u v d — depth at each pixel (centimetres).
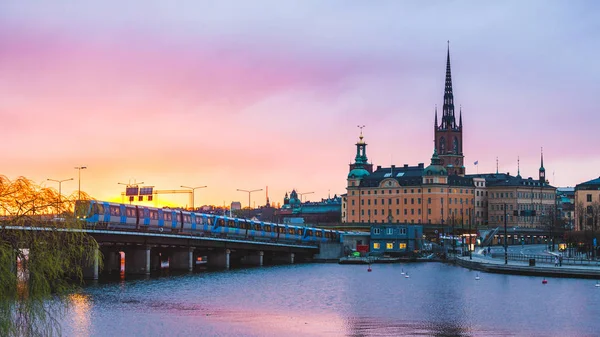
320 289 16900
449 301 14788
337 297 15400
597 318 12662
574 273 18862
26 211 8031
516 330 11625
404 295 15838
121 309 12825
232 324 11806
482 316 12875
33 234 7950
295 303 14350
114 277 18400
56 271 8119
